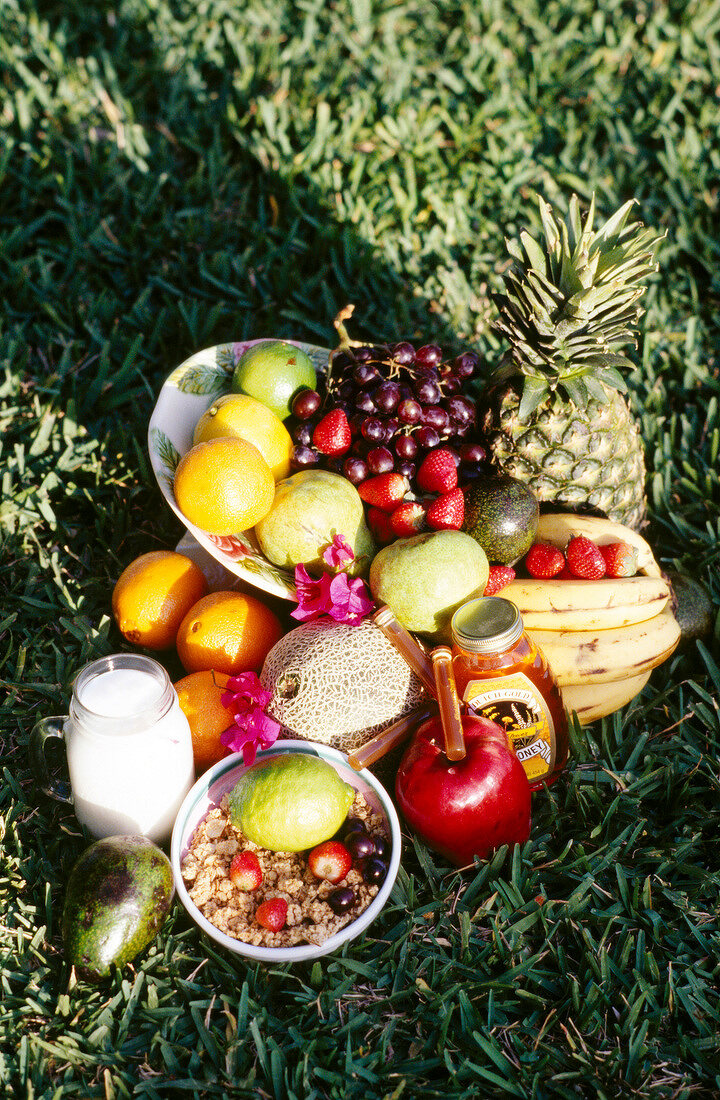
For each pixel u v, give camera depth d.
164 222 1.80
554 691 1.32
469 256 1.83
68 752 1.27
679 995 1.25
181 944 1.26
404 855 1.33
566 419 1.39
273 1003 1.25
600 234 1.39
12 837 1.33
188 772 1.30
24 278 1.73
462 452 1.41
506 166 1.92
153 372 1.70
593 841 1.34
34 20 2.11
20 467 1.56
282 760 1.26
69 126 1.90
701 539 1.55
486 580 1.34
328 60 2.14
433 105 2.09
